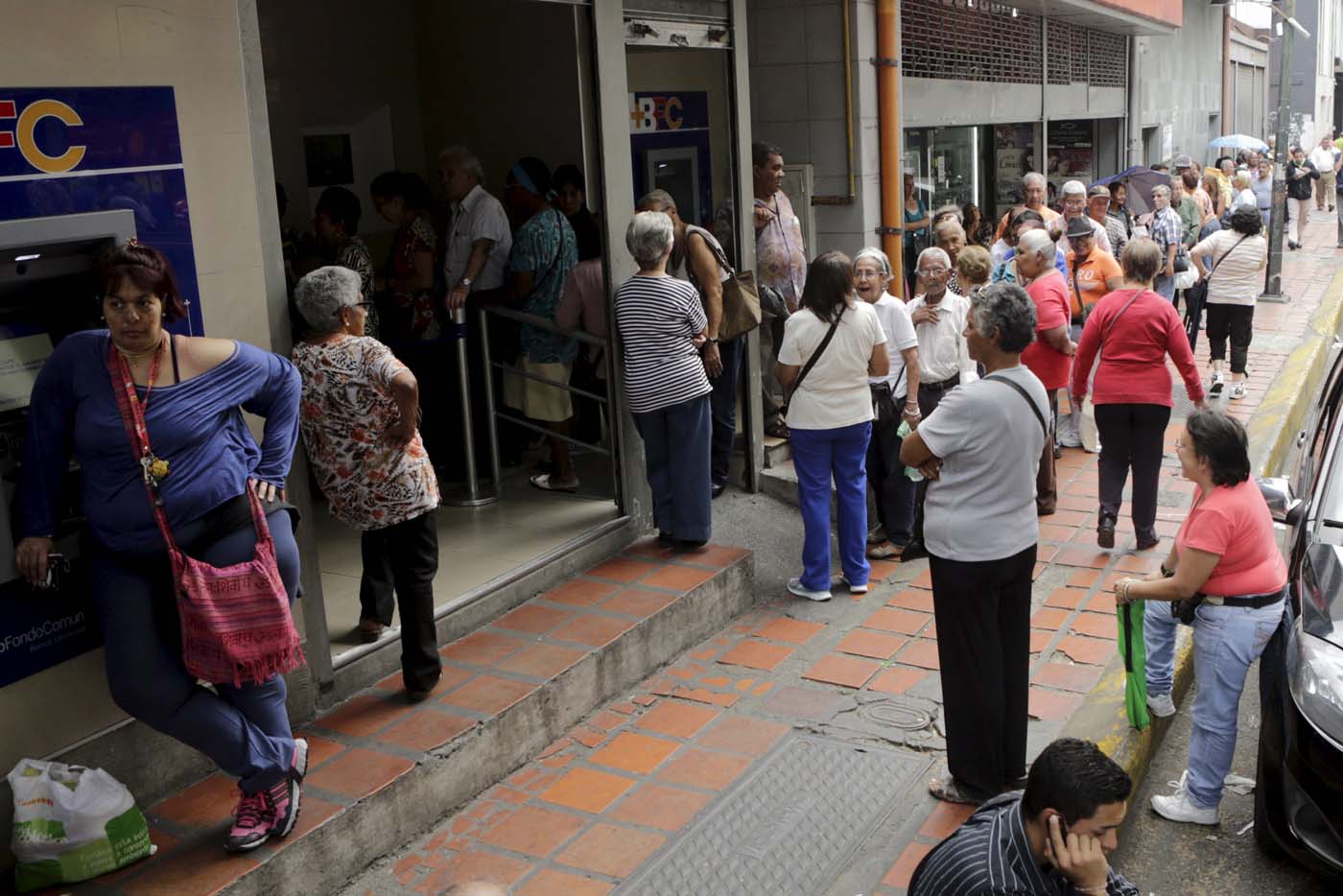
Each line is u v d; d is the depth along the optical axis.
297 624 4.91
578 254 7.95
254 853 4.03
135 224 4.20
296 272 7.66
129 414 3.78
